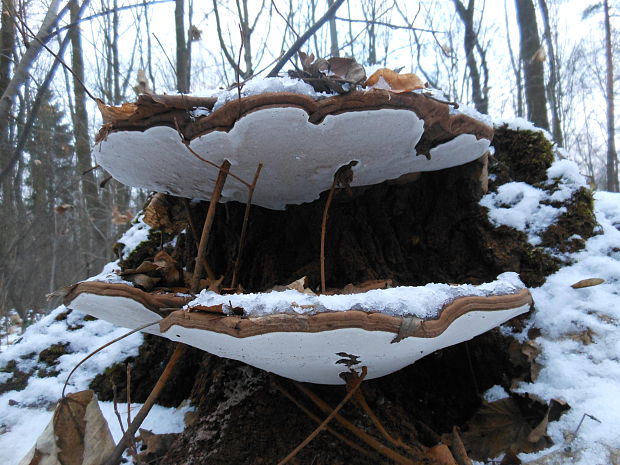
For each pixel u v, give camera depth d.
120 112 0.44
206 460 0.51
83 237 3.80
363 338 0.36
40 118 2.90
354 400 0.53
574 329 0.58
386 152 0.50
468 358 0.61
